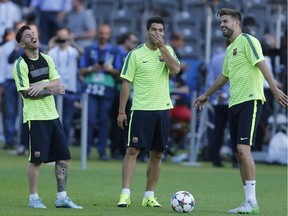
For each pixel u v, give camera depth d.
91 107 52.16
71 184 38.66
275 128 53.47
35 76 29.78
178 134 55.69
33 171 30.06
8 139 57.81
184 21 75.62
